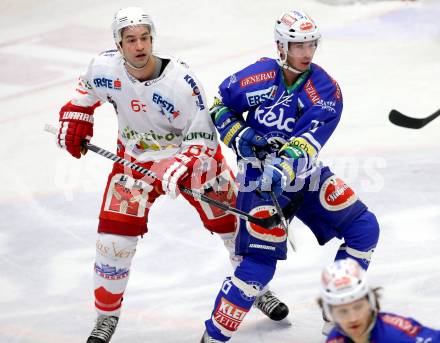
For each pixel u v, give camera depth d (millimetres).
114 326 13219
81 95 13211
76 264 16281
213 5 34969
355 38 30609
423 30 30750
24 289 15422
